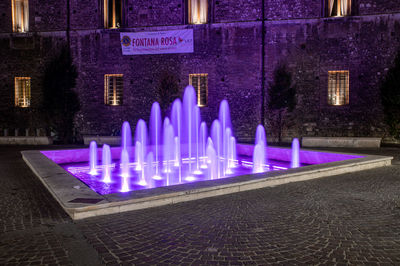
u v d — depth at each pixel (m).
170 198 4.59
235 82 15.41
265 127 15.23
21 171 7.19
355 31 14.38
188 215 4.03
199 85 15.92
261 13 15.06
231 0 15.23
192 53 15.66
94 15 16.08
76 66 16.31
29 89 16.73
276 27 14.98
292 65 14.95
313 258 2.79
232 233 3.40
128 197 4.31
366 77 14.38
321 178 6.58
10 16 16.48
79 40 16.22
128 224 3.66
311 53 14.79
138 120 16.11
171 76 15.69
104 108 16.27
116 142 14.92
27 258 2.77
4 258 2.77
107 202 4.06
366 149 12.07
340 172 7.09
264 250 2.96
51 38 16.27
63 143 15.74
